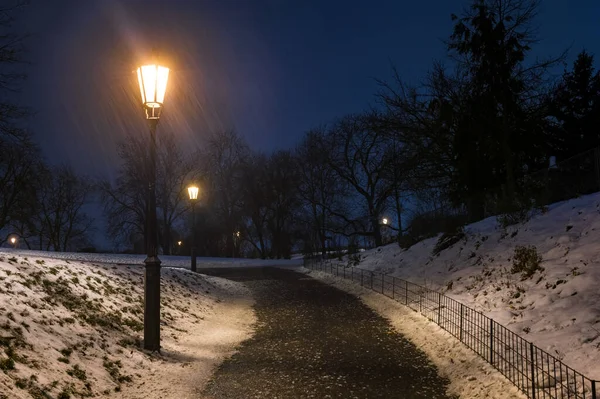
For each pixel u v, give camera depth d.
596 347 7.88
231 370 9.59
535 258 13.34
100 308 11.32
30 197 48.22
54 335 8.39
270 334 13.09
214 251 65.19
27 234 54.03
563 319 9.49
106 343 9.27
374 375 9.02
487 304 12.41
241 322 15.17
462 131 25.78
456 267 18.19
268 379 8.93
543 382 6.97
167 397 7.81
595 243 12.64
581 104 32.16
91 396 7.09
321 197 54.22
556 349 8.34
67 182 56.81
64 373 7.30
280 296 21.09
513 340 8.98
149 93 10.23
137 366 8.93
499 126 23.84
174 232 65.62
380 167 44.38
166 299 15.95
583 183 18.42
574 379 6.87
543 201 19.08
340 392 8.13
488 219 22.20
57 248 56.50
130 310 12.48
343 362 9.98
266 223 67.50
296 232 62.97
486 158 25.33
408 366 9.55
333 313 15.91
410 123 31.03
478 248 18.59
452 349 10.05
